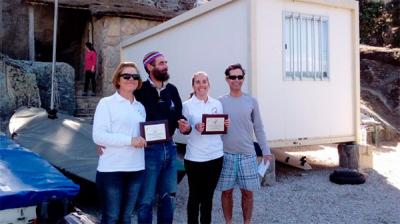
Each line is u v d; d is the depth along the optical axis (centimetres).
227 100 466
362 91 1578
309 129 805
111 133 374
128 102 389
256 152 510
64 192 407
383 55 1653
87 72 1455
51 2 1631
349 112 871
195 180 440
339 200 648
